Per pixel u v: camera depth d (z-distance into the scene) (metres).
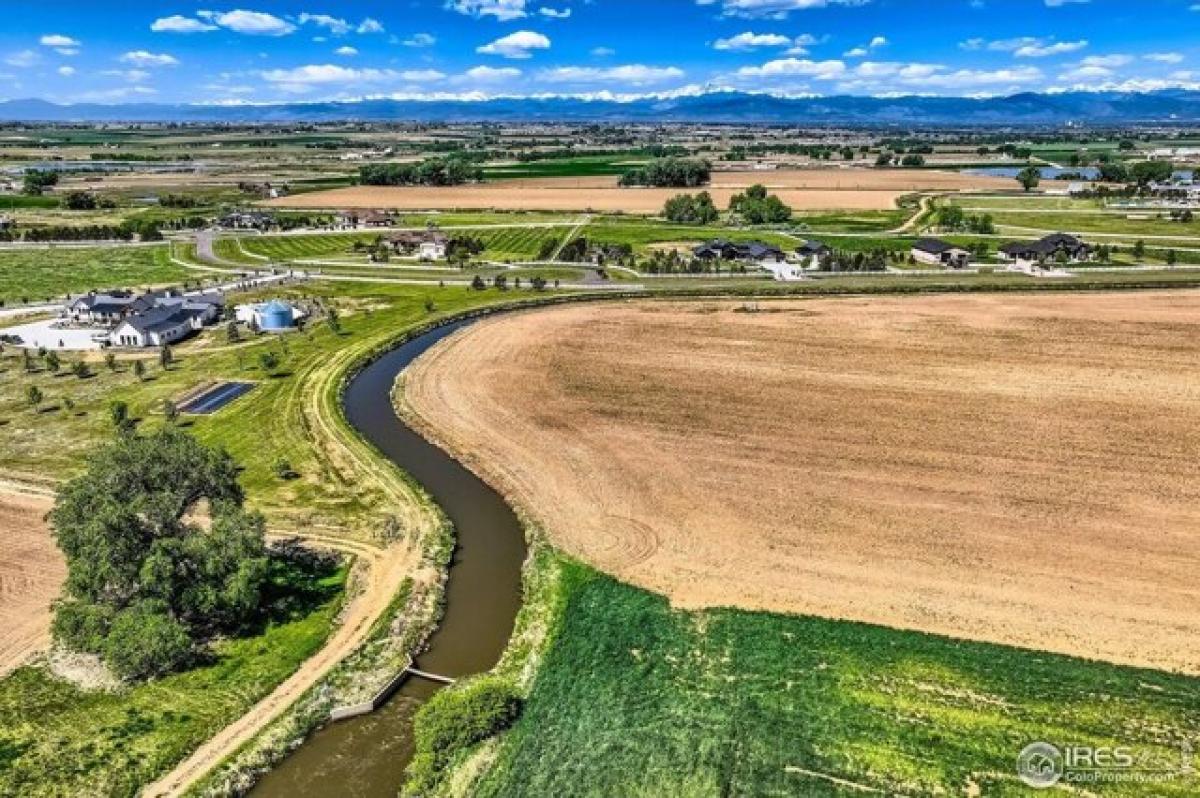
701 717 36.28
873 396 73.31
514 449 64.69
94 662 40.41
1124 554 48.22
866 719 35.88
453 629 43.94
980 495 55.50
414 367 84.12
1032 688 37.50
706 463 61.31
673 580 46.91
